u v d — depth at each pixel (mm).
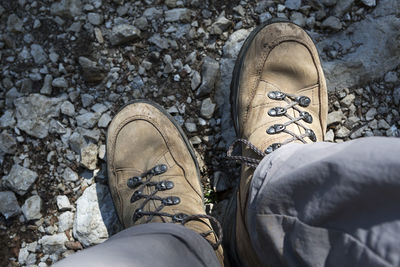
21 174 1469
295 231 764
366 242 630
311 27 1488
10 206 1473
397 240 592
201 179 1490
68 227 1469
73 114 1490
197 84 1482
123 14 1505
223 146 1484
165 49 1495
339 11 1465
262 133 1289
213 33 1488
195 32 1493
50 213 1479
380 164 611
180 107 1491
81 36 1501
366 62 1455
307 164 753
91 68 1470
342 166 663
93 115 1478
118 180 1415
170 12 1490
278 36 1410
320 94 1400
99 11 1507
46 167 1487
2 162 1496
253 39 1426
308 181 737
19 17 1513
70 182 1484
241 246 1182
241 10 1490
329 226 705
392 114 1455
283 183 788
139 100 1455
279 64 1406
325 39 1483
